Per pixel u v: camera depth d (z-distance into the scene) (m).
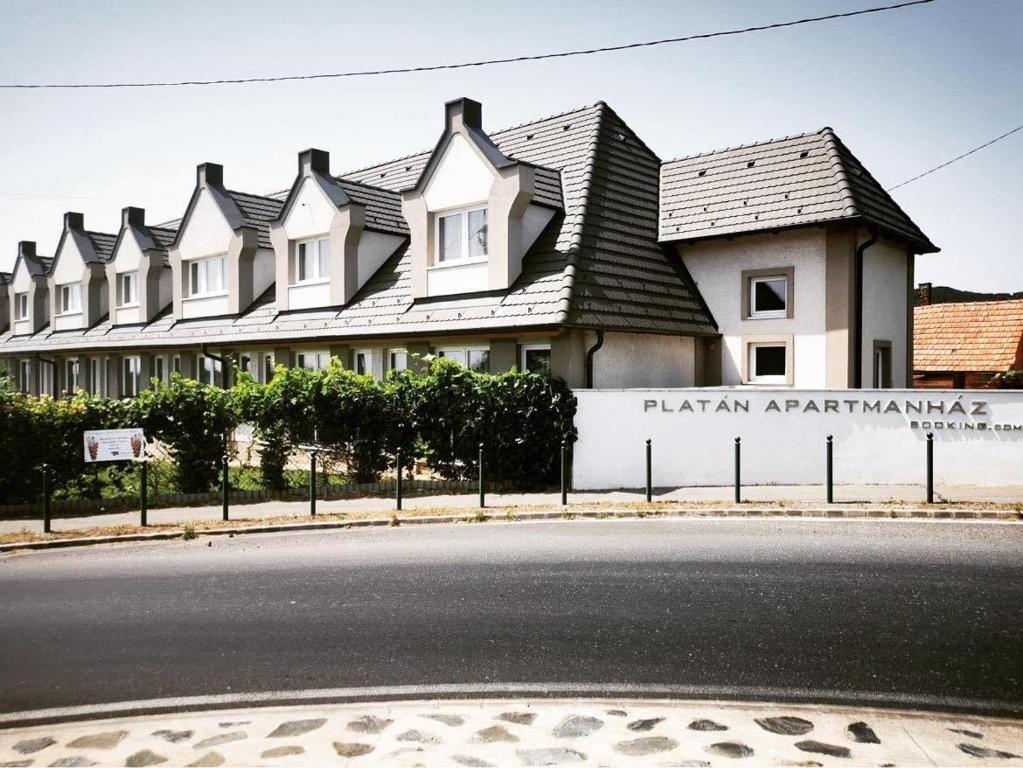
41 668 6.06
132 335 28.50
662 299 17.33
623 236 17.97
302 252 22.47
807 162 18.08
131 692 5.59
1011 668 5.79
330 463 14.34
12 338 38.94
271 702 5.38
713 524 11.09
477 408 14.26
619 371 16.38
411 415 14.55
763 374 17.88
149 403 13.36
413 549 9.84
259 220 25.86
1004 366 24.72
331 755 4.60
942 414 13.49
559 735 4.81
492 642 6.44
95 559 9.70
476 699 5.36
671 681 5.60
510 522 11.56
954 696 5.32
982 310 27.02
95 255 33.34
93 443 12.09
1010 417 13.20
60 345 32.16
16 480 12.55
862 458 13.84
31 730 5.02
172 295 29.53
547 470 14.30
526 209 17.31
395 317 18.56
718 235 17.70
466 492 14.02
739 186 18.77
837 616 6.95
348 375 14.55
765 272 17.64
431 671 5.86
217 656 6.24
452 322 16.78
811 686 5.50
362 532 11.07
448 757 4.55
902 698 5.29
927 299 32.94
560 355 15.38
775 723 4.94
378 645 6.42
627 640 6.44
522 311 15.70
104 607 7.60
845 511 11.45
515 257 16.84
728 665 5.89
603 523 11.33
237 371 14.31
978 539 9.85
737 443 12.23
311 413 14.12
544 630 6.70
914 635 6.46
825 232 16.81
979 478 13.34
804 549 9.42
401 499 13.13
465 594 7.78
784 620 6.87
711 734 4.80
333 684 5.65
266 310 23.45
